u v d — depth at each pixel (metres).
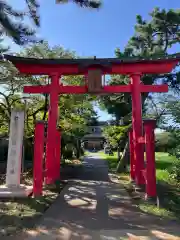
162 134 10.93
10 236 3.78
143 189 6.76
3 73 9.84
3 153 14.88
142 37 12.18
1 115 11.69
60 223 4.40
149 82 11.82
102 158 21.81
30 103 11.83
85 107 13.32
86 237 3.75
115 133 15.61
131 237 3.75
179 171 8.78
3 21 5.85
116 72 7.52
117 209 5.33
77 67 7.60
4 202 5.77
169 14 11.20
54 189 7.30
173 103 11.09
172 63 7.45
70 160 18.12
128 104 13.59
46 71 7.70
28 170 11.18
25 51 9.97
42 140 6.35
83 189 7.52
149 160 5.90
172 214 4.96
